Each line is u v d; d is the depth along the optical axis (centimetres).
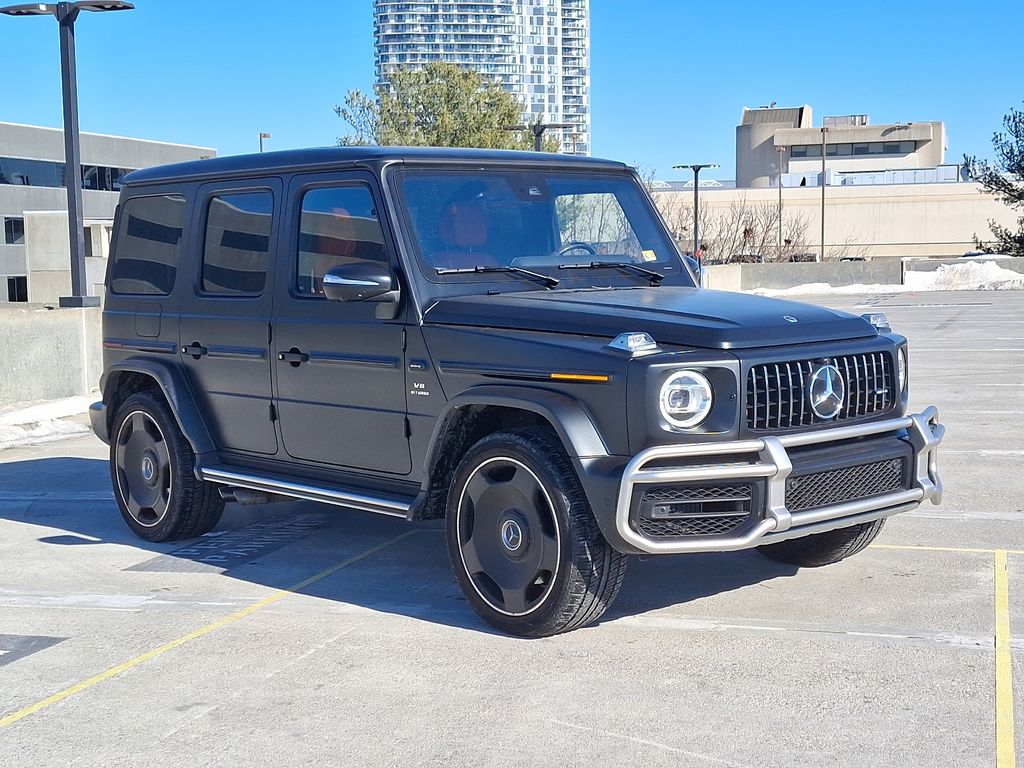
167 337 724
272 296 652
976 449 998
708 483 489
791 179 9275
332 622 570
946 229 8319
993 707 441
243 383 674
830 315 554
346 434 616
